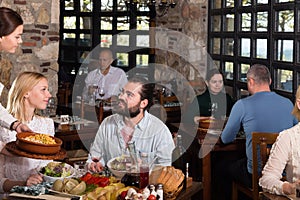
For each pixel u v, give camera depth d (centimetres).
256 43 609
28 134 309
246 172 477
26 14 593
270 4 571
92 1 888
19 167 334
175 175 302
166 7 796
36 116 355
